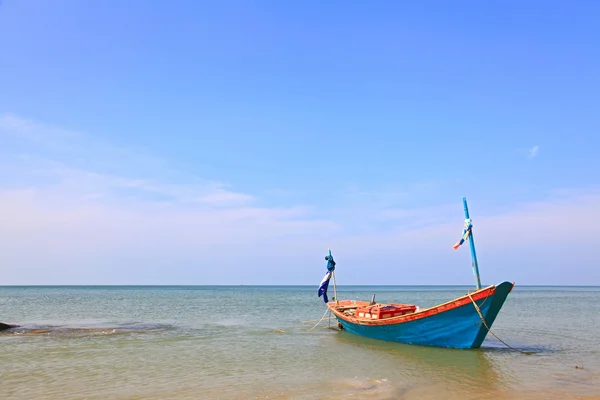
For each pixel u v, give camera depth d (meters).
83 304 70.19
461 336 22.70
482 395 15.13
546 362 20.78
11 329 32.41
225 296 109.56
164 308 60.06
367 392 15.41
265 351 23.97
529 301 81.81
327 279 35.38
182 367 19.73
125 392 15.52
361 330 28.53
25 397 14.91
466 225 22.69
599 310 56.38
